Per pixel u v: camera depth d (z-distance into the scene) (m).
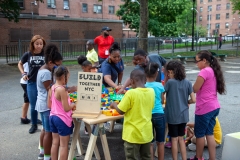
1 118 5.84
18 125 5.41
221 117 5.72
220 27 70.94
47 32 25.88
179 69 3.39
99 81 3.21
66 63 15.87
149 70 3.36
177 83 3.37
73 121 3.56
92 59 6.72
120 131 5.12
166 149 4.22
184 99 3.42
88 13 37.75
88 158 3.24
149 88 3.16
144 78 3.15
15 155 4.08
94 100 3.23
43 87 3.57
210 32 73.12
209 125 3.55
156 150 3.94
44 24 25.61
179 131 3.51
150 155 3.25
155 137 3.74
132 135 3.02
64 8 34.81
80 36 28.27
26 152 4.19
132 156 3.06
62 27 26.83
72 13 35.75
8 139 4.70
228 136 3.34
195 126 3.59
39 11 32.28
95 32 29.42
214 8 71.50
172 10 24.44
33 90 4.58
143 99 3.03
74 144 3.55
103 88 4.30
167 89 3.41
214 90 3.48
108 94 4.11
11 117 5.91
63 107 3.14
